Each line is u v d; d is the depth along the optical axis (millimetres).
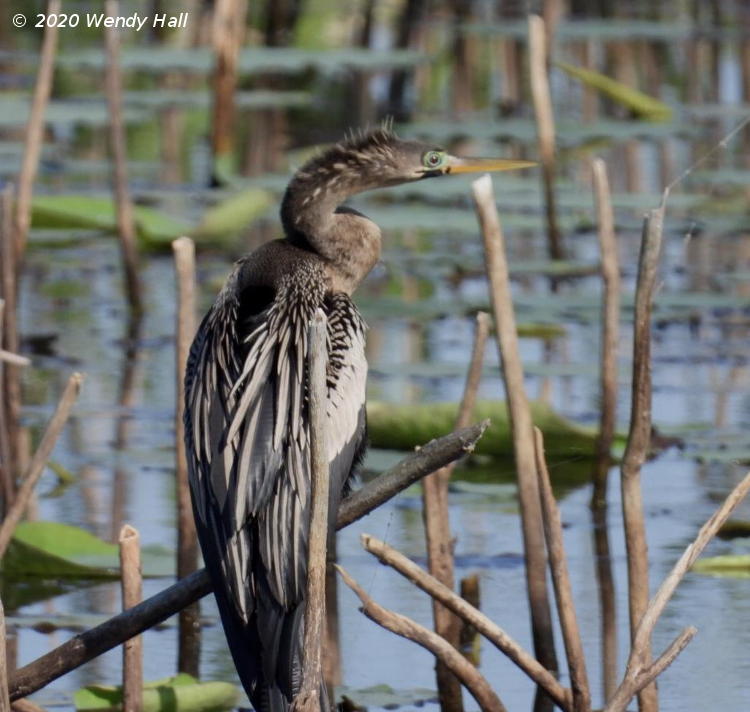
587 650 8938
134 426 12516
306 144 21922
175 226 17625
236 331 7426
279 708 6254
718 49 27453
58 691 8445
